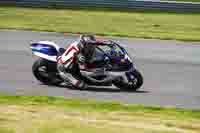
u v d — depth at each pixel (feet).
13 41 245.45
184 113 136.67
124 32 285.43
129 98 156.04
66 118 115.03
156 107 142.72
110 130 104.37
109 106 138.82
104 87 170.30
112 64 165.89
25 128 101.50
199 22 330.34
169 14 353.10
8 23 296.30
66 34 273.13
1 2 356.38
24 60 204.44
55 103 138.72
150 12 354.54
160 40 269.03
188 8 354.33
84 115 121.60
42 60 168.45
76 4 354.33
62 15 330.95
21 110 123.95
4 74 179.63
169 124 117.08
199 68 206.80
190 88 174.60
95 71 165.48
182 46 255.50
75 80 164.25
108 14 342.23
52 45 170.19
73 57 164.45
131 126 110.93
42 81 168.14
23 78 175.22
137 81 166.81
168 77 188.75
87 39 165.89
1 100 139.54
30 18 315.99
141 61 214.90
